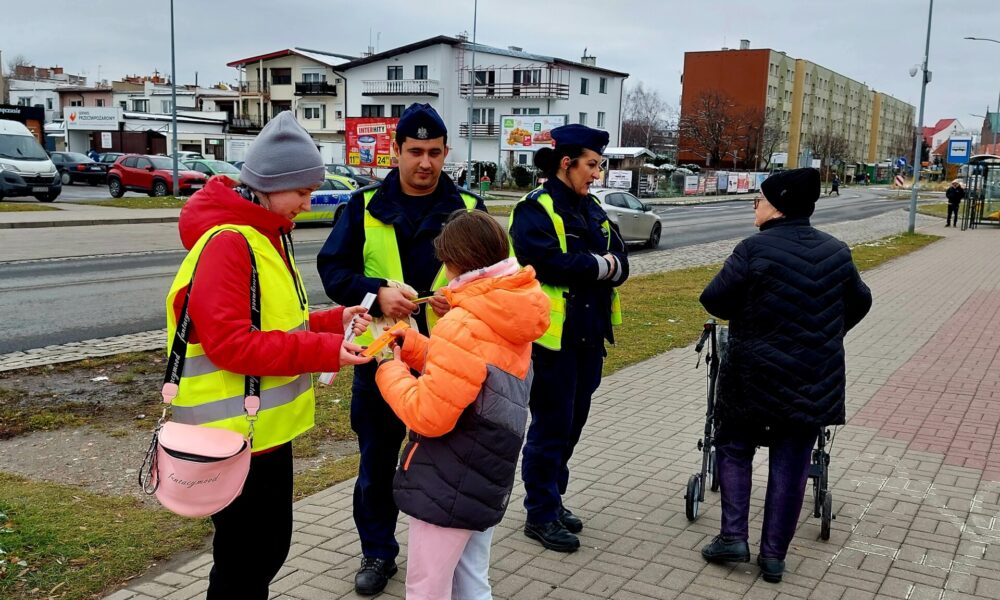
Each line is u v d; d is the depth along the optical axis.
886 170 123.25
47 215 22.98
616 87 69.62
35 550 3.77
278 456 2.66
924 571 3.91
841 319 3.70
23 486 4.63
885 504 4.74
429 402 2.57
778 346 3.64
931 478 5.15
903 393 7.20
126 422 5.97
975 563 4.00
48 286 11.94
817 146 105.38
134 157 33.38
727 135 89.44
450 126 66.06
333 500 4.62
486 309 2.59
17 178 26.70
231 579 2.68
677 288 13.66
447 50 64.56
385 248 3.52
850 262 3.76
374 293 3.13
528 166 52.66
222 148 65.06
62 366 7.41
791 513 3.75
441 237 2.71
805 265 3.65
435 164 3.50
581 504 4.68
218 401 2.49
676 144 100.56
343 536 4.16
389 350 2.82
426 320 3.55
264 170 2.56
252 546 2.65
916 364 8.34
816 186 3.73
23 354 7.83
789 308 3.62
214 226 2.50
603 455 5.53
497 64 64.31
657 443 5.79
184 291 2.45
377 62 66.69
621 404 6.80
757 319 3.69
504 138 53.28
